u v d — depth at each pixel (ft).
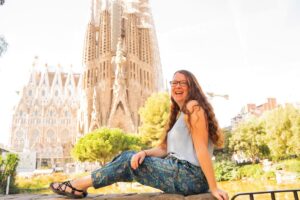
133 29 366.63
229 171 126.21
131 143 179.32
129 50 352.08
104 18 369.30
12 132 397.60
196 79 10.70
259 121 149.38
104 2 385.91
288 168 114.21
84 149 165.27
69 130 415.23
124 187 107.96
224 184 108.47
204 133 9.30
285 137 130.21
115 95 317.01
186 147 9.71
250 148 146.61
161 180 9.46
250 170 123.03
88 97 343.05
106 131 171.12
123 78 324.39
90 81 350.84
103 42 360.69
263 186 90.99
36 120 410.11
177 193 9.61
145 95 347.97
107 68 346.33
